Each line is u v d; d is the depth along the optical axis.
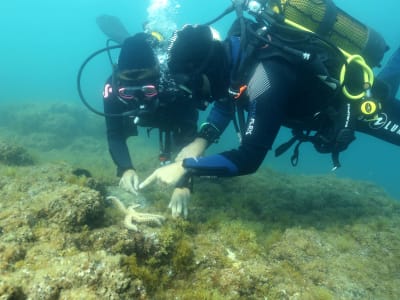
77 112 5.99
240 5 1.06
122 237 1.03
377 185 2.35
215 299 0.92
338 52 1.02
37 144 4.74
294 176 2.53
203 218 1.35
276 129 1.00
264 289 0.97
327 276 1.14
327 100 1.07
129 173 1.33
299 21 1.10
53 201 1.04
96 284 0.75
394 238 1.39
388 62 1.44
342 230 1.48
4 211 1.03
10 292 0.66
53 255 0.87
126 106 1.30
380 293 1.11
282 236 1.33
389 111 1.30
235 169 1.03
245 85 0.99
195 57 0.95
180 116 1.26
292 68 0.98
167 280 1.00
